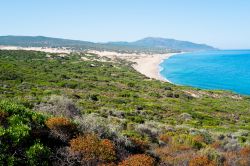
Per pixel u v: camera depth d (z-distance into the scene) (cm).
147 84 8662
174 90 7969
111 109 3553
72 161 912
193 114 4594
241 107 6291
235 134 2831
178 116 4284
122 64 15488
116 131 1285
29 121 1040
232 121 4631
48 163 879
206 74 14238
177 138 1870
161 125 2677
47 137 1007
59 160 901
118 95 6034
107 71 11056
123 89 7169
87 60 14788
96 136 1102
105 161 961
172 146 1584
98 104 4178
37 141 933
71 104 1989
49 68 10206
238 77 13238
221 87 10700
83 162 923
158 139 1889
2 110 1029
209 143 1981
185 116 4281
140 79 9888
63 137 1034
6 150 843
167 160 1218
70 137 1073
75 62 13225
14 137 884
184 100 6594
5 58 11712
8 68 8012
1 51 14412
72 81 7431
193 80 12250
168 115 4272
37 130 1009
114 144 1116
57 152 924
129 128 2125
